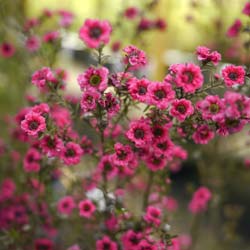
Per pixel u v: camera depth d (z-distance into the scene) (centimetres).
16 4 68
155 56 87
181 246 70
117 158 44
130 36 68
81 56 95
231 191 85
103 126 45
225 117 41
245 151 76
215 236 79
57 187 62
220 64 69
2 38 67
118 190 54
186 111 43
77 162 45
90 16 100
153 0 67
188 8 85
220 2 73
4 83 83
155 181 54
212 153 68
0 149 63
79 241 56
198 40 98
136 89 43
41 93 58
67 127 47
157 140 43
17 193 60
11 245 55
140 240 47
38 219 57
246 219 84
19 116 52
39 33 67
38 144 50
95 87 43
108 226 51
